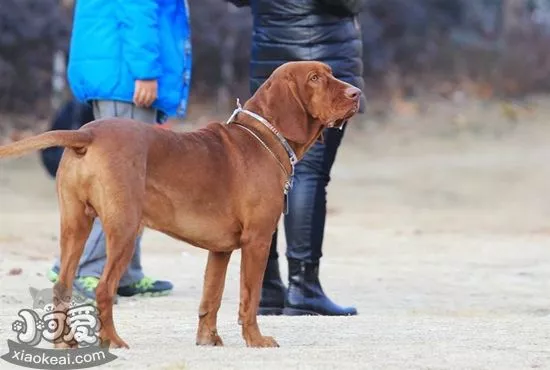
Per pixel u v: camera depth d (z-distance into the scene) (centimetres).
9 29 3878
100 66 1258
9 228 2264
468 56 4934
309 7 1221
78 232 864
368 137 4128
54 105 3772
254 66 1258
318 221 1234
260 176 912
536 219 2794
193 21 4266
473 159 3816
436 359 886
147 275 1585
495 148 4022
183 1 1301
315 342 968
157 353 880
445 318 1204
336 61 1228
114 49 1259
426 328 1068
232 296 1376
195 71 4275
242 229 909
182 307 1260
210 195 891
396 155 3884
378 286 1582
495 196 3228
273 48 1238
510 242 2269
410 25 4872
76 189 854
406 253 2033
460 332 1042
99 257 1262
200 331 939
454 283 1633
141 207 859
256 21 1258
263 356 873
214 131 919
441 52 4916
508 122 4409
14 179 3178
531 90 4850
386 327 1072
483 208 3027
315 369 829
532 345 969
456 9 5103
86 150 848
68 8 3966
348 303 1406
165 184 873
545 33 5197
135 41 1245
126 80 1258
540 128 4359
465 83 4816
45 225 2347
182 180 879
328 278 1653
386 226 2562
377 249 2094
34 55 3916
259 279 914
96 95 1268
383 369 840
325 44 1227
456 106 4575
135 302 1302
